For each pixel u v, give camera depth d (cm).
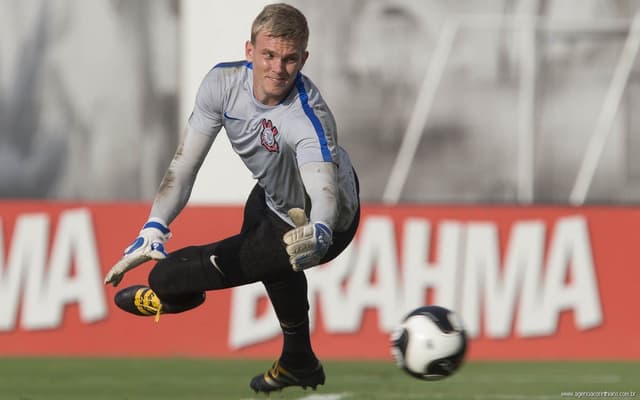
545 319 3409
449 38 4425
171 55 4406
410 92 4422
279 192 1554
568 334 3409
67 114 4450
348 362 3222
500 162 4453
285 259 1598
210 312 3406
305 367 1770
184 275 1628
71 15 4441
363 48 4403
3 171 4450
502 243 3428
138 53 4419
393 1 4400
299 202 1567
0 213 3419
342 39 4391
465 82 4438
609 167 4450
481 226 3428
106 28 4431
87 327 3406
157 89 4422
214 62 4353
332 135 1466
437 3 4416
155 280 1648
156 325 3406
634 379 2731
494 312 3409
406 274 3406
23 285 3406
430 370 1669
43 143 4456
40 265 3412
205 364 3133
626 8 4447
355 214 1645
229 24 4338
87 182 4466
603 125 4447
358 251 3403
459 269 3419
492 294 3412
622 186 4453
